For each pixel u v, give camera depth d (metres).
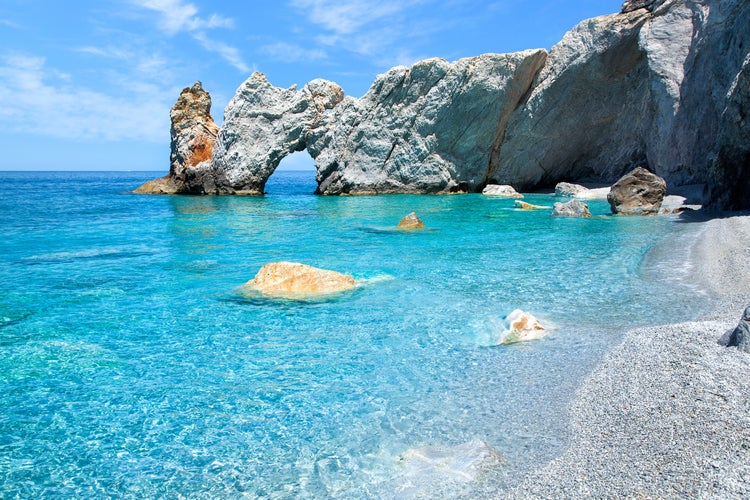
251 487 4.46
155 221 24.22
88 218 25.69
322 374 6.80
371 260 14.13
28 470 4.79
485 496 4.11
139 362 7.30
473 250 15.38
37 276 12.59
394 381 6.53
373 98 39.59
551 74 35.88
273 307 9.88
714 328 7.02
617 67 34.22
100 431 5.46
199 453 5.02
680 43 28.23
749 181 18.98
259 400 6.10
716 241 13.90
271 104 42.59
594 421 5.11
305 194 44.34
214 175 43.16
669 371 5.83
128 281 12.05
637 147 36.09
